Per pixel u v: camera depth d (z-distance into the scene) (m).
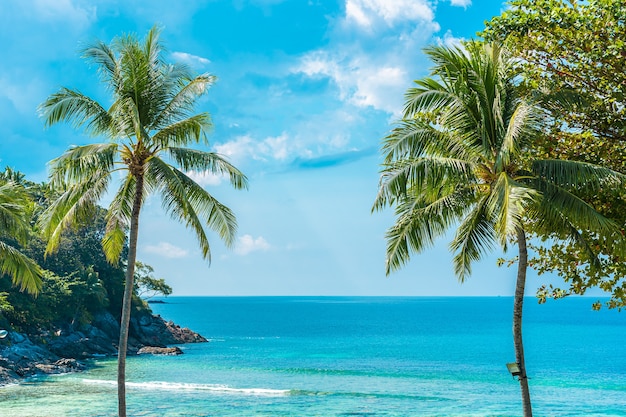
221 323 157.12
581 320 175.62
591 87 17.17
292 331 123.31
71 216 21.55
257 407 37.38
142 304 83.50
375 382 49.66
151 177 21.31
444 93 16.86
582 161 16.62
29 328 60.28
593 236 17.08
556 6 17.09
